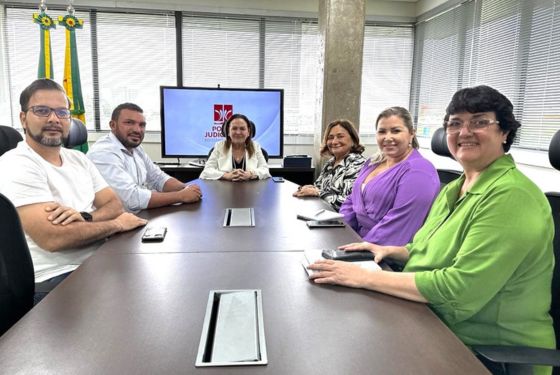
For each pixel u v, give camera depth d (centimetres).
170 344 77
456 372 69
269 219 186
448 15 434
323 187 282
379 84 509
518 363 83
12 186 145
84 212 169
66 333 81
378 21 496
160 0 456
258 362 71
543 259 100
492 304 104
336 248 140
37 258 148
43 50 397
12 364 70
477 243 98
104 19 457
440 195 140
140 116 245
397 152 206
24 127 162
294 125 502
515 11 336
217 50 479
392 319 88
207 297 98
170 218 187
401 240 186
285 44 488
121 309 92
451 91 430
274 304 95
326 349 76
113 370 68
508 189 100
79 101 419
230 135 330
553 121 298
